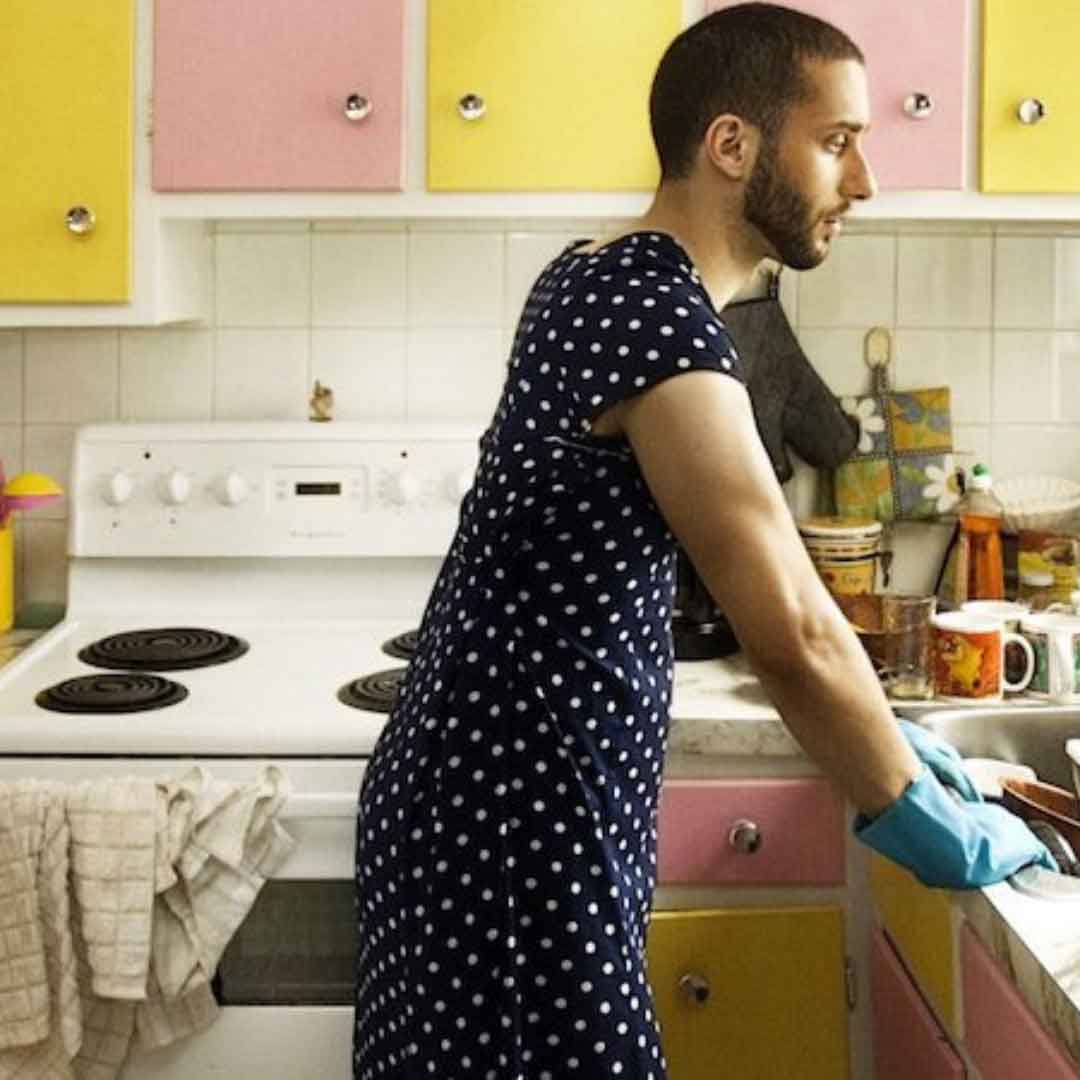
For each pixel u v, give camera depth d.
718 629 2.10
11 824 1.65
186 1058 1.76
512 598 1.33
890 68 2.01
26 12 2.02
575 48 2.00
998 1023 1.29
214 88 2.02
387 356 2.38
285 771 1.75
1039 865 1.32
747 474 1.24
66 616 2.30
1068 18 2.00
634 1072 1.35
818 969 1.86
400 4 2.00
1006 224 2.34
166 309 2.12
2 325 2.08
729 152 1.31
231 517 2.24
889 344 2.36
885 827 1.29
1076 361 2.38
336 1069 1.77
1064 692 1.86
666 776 1.86
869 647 1.91
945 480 2.35
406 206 2.05
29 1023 1.65
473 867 1.33
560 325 1.31
